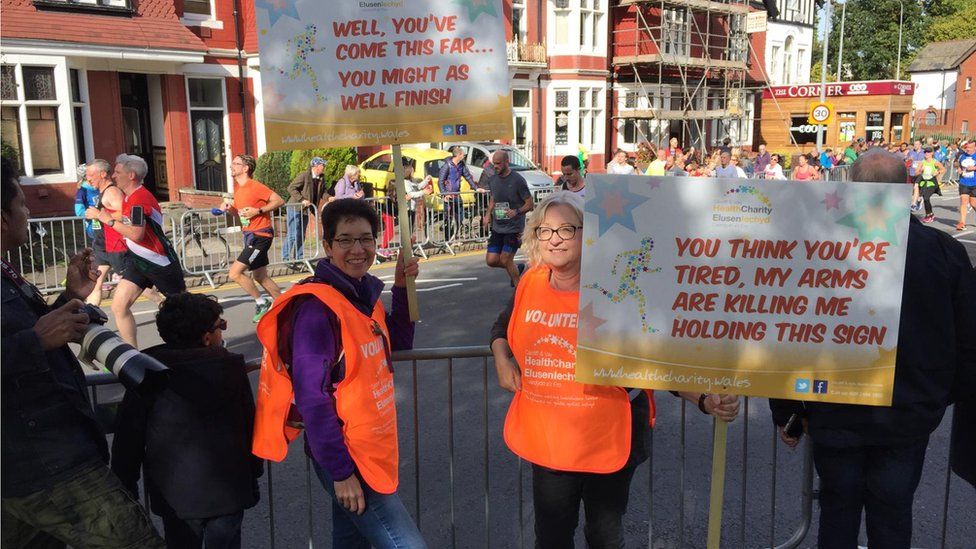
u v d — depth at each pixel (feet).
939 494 14.32
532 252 9.10
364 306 8.92
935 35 226.99
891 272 7.92
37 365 7.11
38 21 48.34
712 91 112.16
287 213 38.91
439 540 13.03
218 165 62.69
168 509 9.14
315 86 11.62
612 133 97.76
